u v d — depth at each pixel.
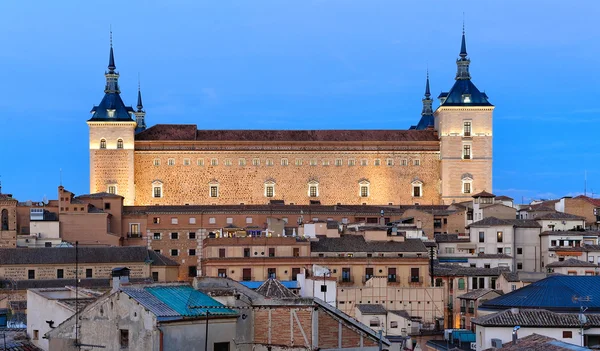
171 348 62.53
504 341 86.06
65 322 69.25
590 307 92.75
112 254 179.62
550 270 161.75
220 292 67.62
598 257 176.88
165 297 66.44
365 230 172.88
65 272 174.62
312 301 68.38
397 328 136.75
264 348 67.44
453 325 146.88
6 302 133.50
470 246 188.38
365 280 157.50
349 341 69.50
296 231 197.00
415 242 163.62
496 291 141.88
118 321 65.44
